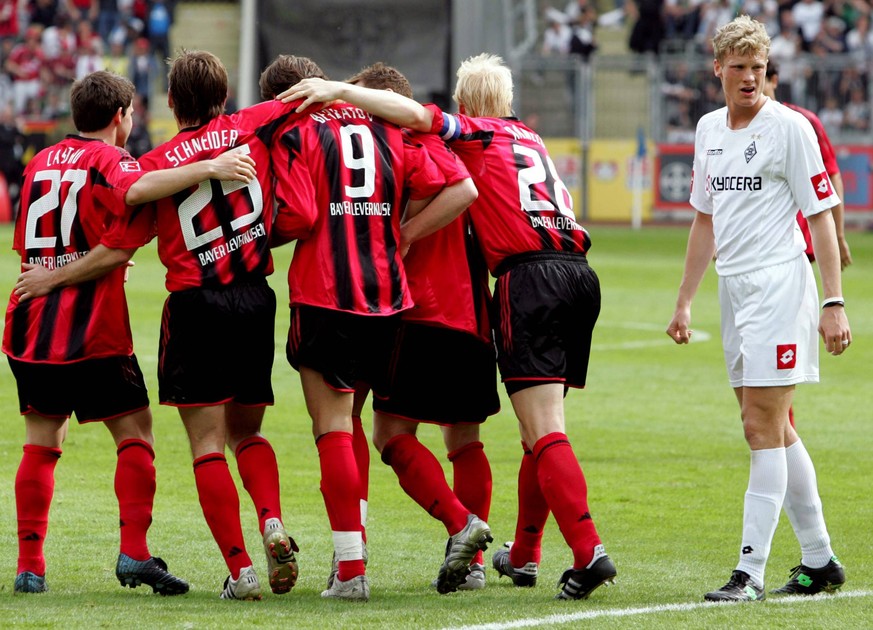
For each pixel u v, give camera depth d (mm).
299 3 95250
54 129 99438
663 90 102188
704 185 17656
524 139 17969
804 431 30203
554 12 107875
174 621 14820
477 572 17797
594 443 28766
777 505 16562
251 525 21391
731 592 16375
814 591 16906
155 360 38688
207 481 16344
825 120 99188
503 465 26578
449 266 17750
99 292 16906
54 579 17688
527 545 17875
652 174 101938
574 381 17531
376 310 16594
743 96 16812
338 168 16641
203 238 16328
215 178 16156
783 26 105000
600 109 104250
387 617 15125
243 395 16703
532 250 17219
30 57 107375
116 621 14812
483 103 18500
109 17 109750
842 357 42312
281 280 61969
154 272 65062
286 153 16531
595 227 97812
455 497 17125
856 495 23703
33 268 17000
